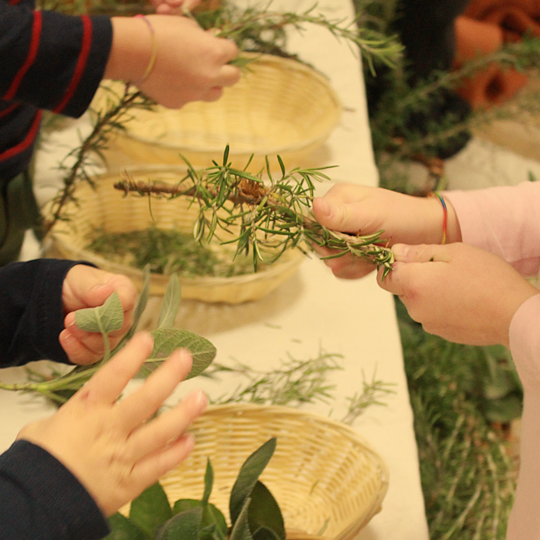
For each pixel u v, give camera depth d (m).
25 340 0.95
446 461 1.53
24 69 1.00
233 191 0.84
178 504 0.88
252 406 1.02
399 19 2.72
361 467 1.00
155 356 0.75
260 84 1.74
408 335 1.83
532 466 0.92
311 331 1.25
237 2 2.00
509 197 1.00
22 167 1.13
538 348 0.82
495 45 2.96
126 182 0.93
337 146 1.69
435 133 2.72
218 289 1.18
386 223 0.97
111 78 1.10
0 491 0.69
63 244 1.17
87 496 0.69
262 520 0.87
